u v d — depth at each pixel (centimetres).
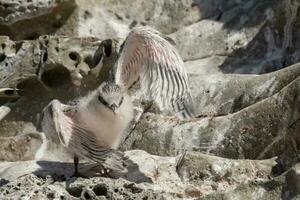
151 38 1398
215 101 1661
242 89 1655
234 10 1956
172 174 1446
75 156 1429
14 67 1769
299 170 1314
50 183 1420
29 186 1410
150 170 1455
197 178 1427
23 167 1523
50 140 1584
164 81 1408
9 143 1680
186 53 1905
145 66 1416
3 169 1540
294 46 1803
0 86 1764
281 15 1862
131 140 1619
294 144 1464
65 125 1373
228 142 1538
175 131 1594
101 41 1777
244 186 1323
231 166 1430
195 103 1662
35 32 1900
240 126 1538
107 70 1736
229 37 1905
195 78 1716
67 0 1883
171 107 1566
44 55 1752
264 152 1504
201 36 1922
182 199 1361
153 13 1984
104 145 1402
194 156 1455
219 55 1886
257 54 1862
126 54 1406
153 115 1650
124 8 1978
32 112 1758
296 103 1487
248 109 1548
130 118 1401
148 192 1350
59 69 1755
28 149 1672
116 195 1348
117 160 1395
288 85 1519
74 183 1384
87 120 1378
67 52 1752
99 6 1959
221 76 1708
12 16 1864
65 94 1753
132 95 1659
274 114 1510
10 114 1758
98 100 1371
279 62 1819
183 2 1986
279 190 1312
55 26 1909
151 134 1608
